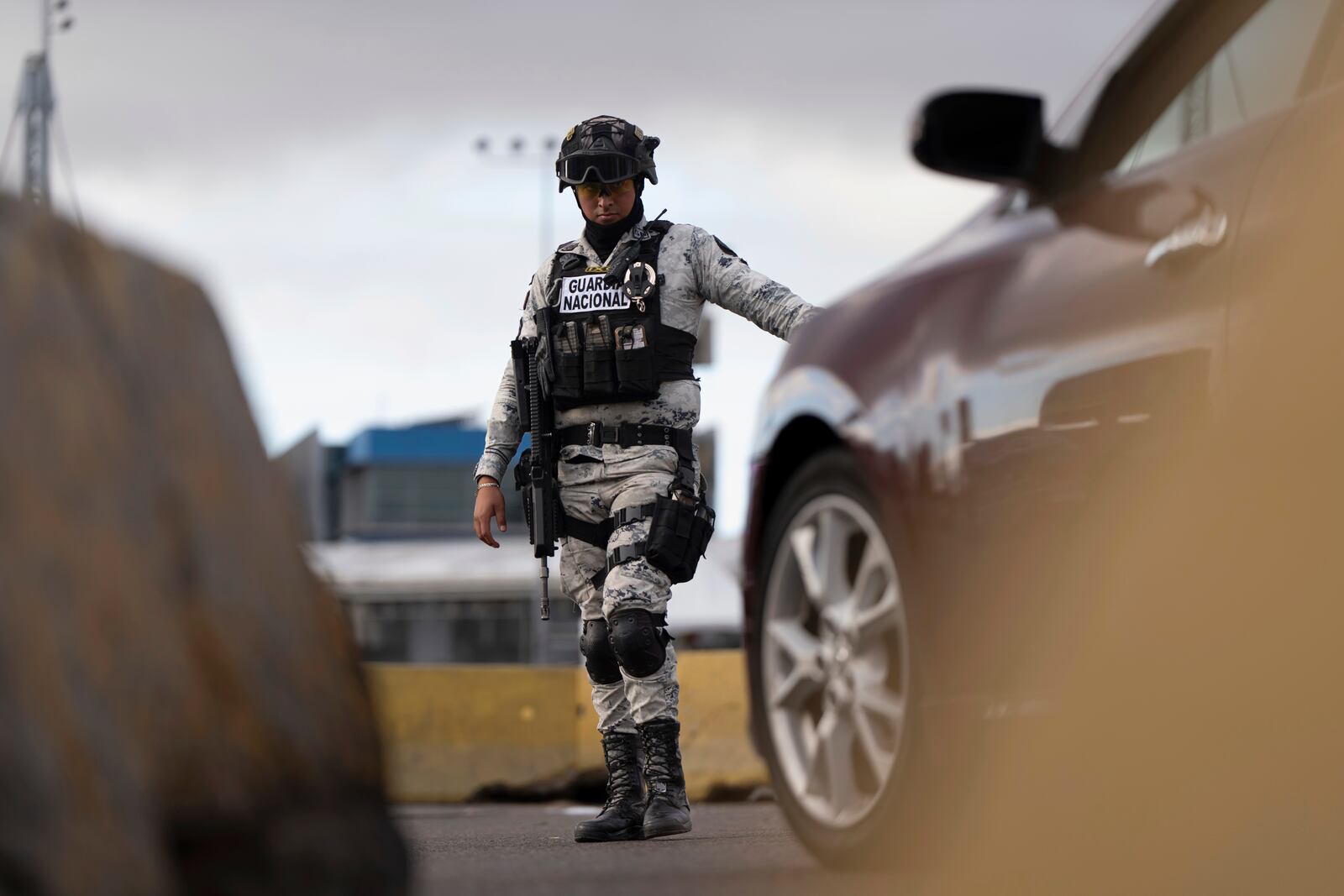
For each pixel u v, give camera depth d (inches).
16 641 155.9
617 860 349.4
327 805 201.3
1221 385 223.6
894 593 285.9
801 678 315.3
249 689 192.1
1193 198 236.7
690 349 451.5
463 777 941.8
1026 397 257.8
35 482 167.0
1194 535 226.1
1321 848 220.5
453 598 4067.4
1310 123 222.7
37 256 182.5
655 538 435.5
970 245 291.1
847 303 319.9
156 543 183.6
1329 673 210.1
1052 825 251.3
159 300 203.0
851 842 295.0
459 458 5442.9
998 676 260.2
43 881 149.4
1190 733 229.6
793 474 330.0
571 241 462.9
